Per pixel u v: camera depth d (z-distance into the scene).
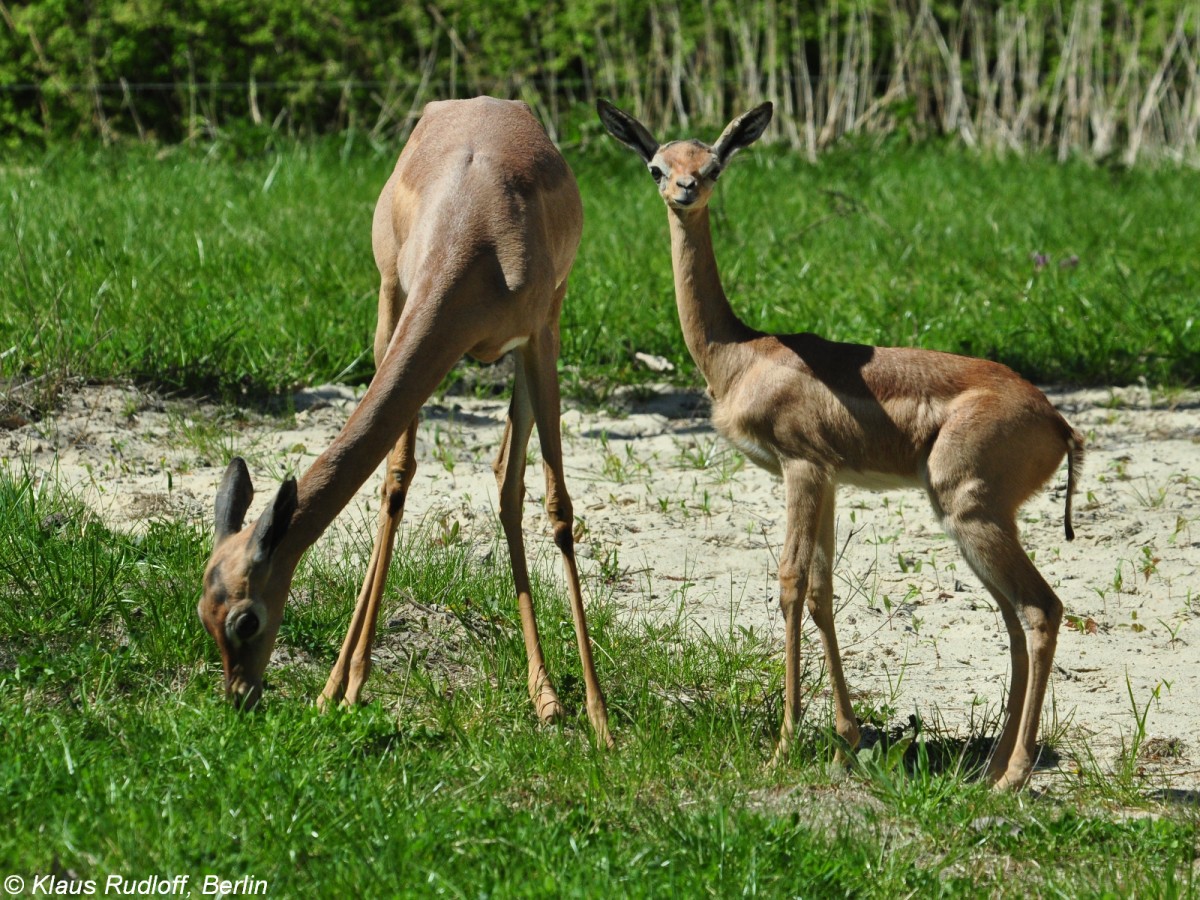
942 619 14.34
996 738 11.91
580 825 9.73
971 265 27.42
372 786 9.89
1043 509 17.09
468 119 13.88
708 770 10.98
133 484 16.53
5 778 9.45
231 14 42.56
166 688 11.62
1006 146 43.41
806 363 11.80
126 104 41.75
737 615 14.28
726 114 44.44
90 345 19.62
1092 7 44.19
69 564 13.18
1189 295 25.16
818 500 11.66
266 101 42.56
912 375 11.42
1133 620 14.12
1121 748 11.63
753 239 28.95
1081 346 22.56
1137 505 17.11
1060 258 28.06
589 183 34.97
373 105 43.19
